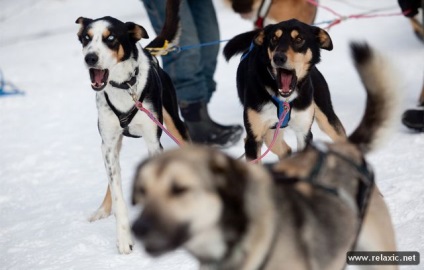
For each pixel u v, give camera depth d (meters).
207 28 8.16
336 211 3.29
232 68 11.80
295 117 6.06
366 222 3.50
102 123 5.65
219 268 2.96
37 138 9.25
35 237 5.82
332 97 9.08
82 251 5.39
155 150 5.88
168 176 2.75
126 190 6.67
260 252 2.90
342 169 3.42
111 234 5.71
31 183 7.55
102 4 20.14
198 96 7.71
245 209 2.84
